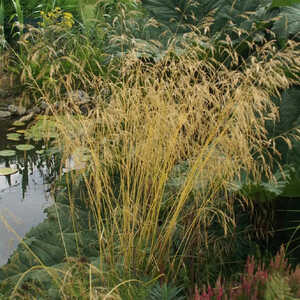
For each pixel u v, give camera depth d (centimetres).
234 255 209
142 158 187
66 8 682
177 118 185
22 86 451
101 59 399
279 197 234
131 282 180
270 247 220
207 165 191
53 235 221
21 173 325
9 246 235
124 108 193
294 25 277
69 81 198
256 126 184
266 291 138
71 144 187
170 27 371
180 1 376
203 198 194
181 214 215
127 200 190
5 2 636
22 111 434
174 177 216
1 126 408
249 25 329
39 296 183
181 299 167
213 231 217
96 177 185
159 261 191
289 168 216
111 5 509
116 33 352
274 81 192
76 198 246
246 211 235
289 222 227
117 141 201
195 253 206
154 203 185
